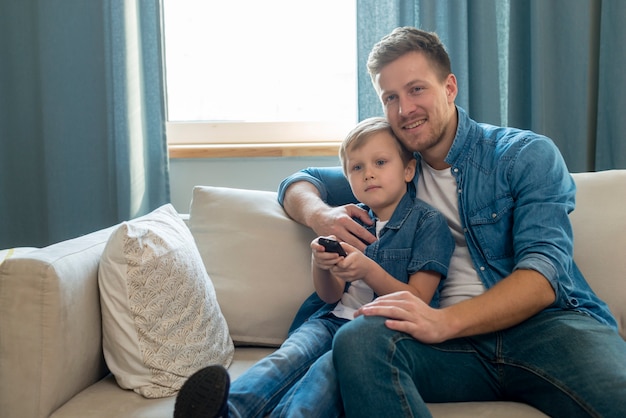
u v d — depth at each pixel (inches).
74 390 55.1
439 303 59.4
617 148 82.7
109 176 91.0
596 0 85.7
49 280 51.8
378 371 45.3
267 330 67.8
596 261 61.9
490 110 85.0
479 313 49.5
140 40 89.1
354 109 96.4
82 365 55.6
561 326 50.1
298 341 56.9
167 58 97.9
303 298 67.6
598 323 51.6
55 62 91.4
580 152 84.3
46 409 51.7
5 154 94.9
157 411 51.3
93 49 90.9
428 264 57.0
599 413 44.5
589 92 87.0
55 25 91.1
